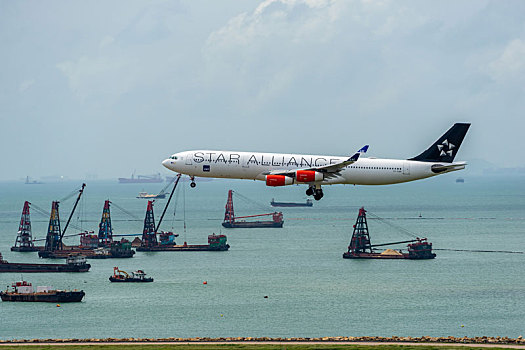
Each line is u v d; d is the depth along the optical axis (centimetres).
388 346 16462
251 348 16425
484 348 16125
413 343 17350
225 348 16412
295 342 17600
